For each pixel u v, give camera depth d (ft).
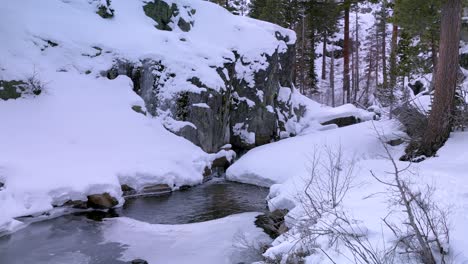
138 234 27.40
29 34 47.26
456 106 39.34
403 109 44.70
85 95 45.68
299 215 22.99
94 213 31.91
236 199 37.83
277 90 69.26
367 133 49.24
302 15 109.09
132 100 48.60
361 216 18.51
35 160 33.55
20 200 29.07
